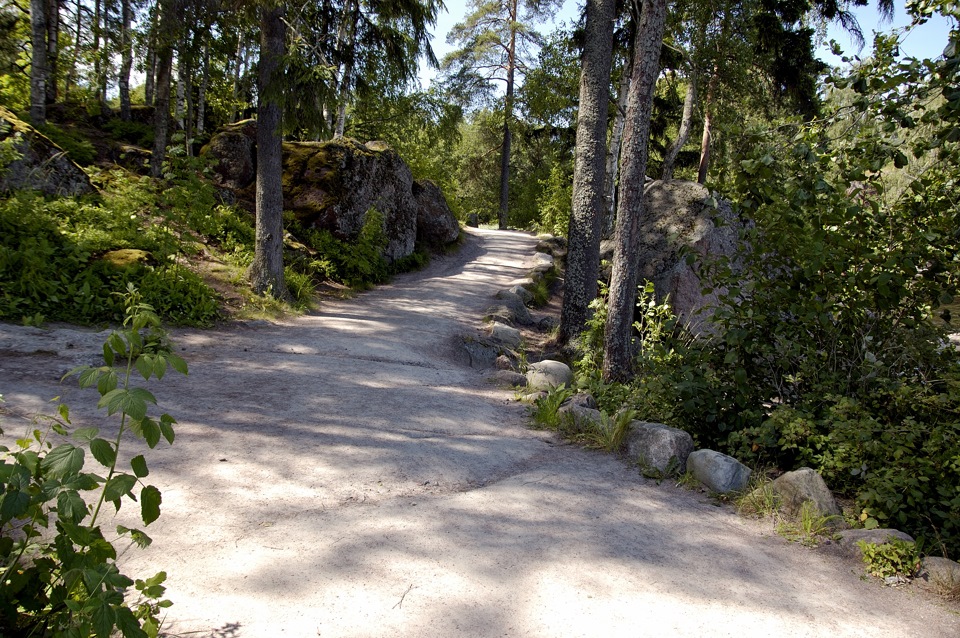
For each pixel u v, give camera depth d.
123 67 17.16
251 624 2.63
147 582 2.29
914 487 4.32
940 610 3.29
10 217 8.43
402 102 22.59
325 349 8.51
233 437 4.90
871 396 5.12
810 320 5.51
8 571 2.11
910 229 5.39
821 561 3.76
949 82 4.88
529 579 3.21
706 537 3.95
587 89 10.48
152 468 4.12
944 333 5.50
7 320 6.94
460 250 21.67
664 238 11.51
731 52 18.84
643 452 5.27
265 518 3.66
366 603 2.86
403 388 7.12
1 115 10.18
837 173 5.61
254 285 10.70
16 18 18.44
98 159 13.99
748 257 5.78
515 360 10.12
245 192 14.68
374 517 3.82
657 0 6.95
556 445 5.75
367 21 17.59
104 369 2.21
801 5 18.94
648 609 3.02
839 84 5.35
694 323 10.23
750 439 5.44
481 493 4.38
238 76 18.95
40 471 2.12
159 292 8.57
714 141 23.09
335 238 14.95
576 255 10.79
